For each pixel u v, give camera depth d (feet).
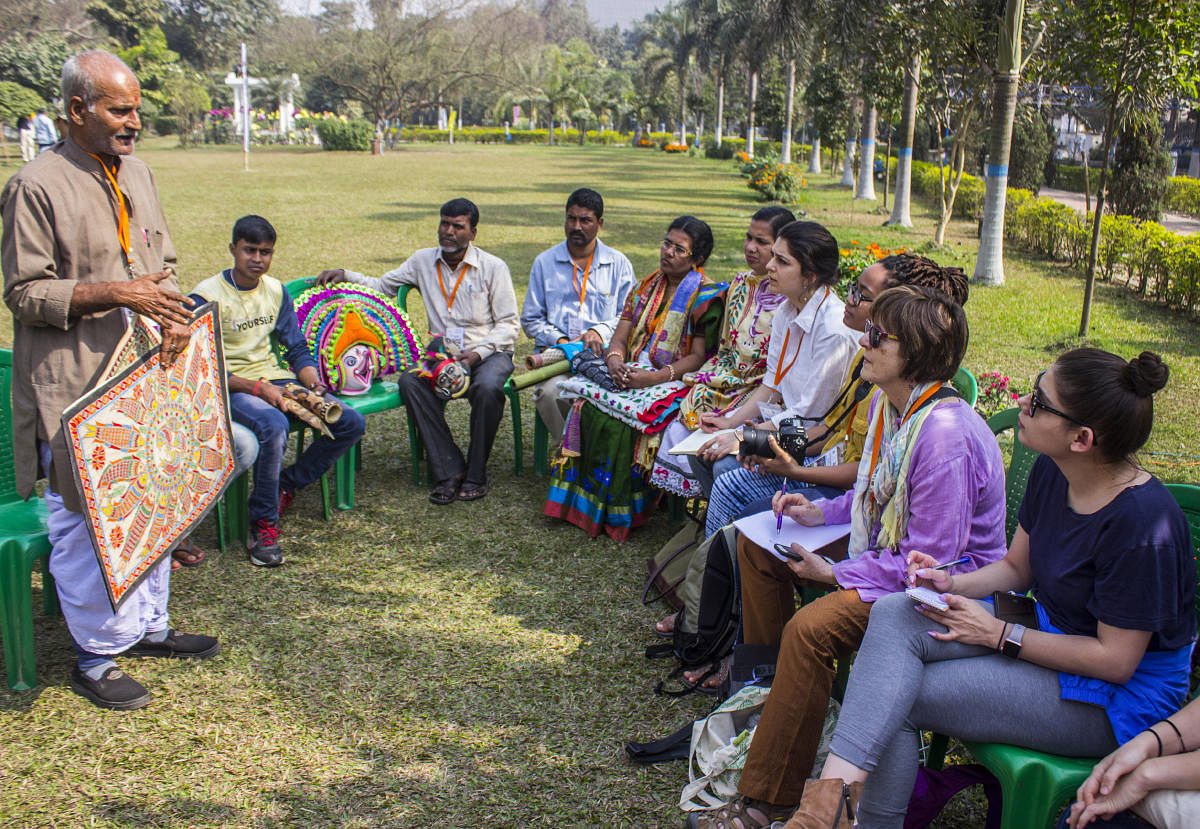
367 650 11.62
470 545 14.57
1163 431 20.27
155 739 9.86
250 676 11.03
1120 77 28.94
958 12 43.80
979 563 8.52
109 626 10.37
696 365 15.02
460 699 10.68
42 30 151.64
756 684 9.39
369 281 17.22
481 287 16.81
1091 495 7.36
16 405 10.35
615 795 9.17
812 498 10.92
